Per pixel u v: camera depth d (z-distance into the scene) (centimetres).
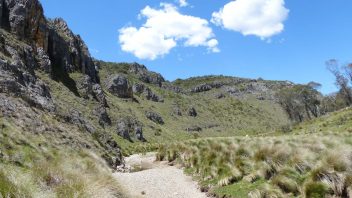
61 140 2616
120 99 15225
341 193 1351
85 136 3594
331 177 1395
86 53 12300
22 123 2380
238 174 1908
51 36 9462
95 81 12194
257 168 1825
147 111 15512
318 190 1391
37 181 1073
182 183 2228
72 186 1145
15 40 7288
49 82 7331
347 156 1475
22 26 7906
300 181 1526
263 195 1545
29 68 6638
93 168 1638
